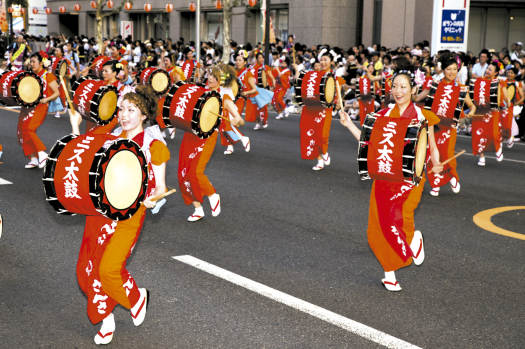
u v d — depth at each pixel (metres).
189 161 6.11
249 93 11.55
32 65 8.34
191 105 5.80
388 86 11.99
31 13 50.56
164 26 39.09
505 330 3.93
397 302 4.34
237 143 11.77
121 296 3.51
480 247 5.66
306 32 28.77
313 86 8.69
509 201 7.50
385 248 4.43
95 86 7.52
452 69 7.36
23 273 4.75
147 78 11.02
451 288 4.64
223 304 4.25
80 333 3.79
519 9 25.17
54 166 3.27
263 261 5.15
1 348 3.56
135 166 3.40
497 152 9.79
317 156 9.28
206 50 24.20
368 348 3.65
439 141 7.55
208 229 6.06
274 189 7.92
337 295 4.45
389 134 4.09
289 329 3.88
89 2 44.31
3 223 6.02
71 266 4.93
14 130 12.65
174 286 4.55
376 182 4.37
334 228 6.20
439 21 17.69
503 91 9.50
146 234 5.84
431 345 3.70
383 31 25.41
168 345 3.66
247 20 32.25
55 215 6.38
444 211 6.96
